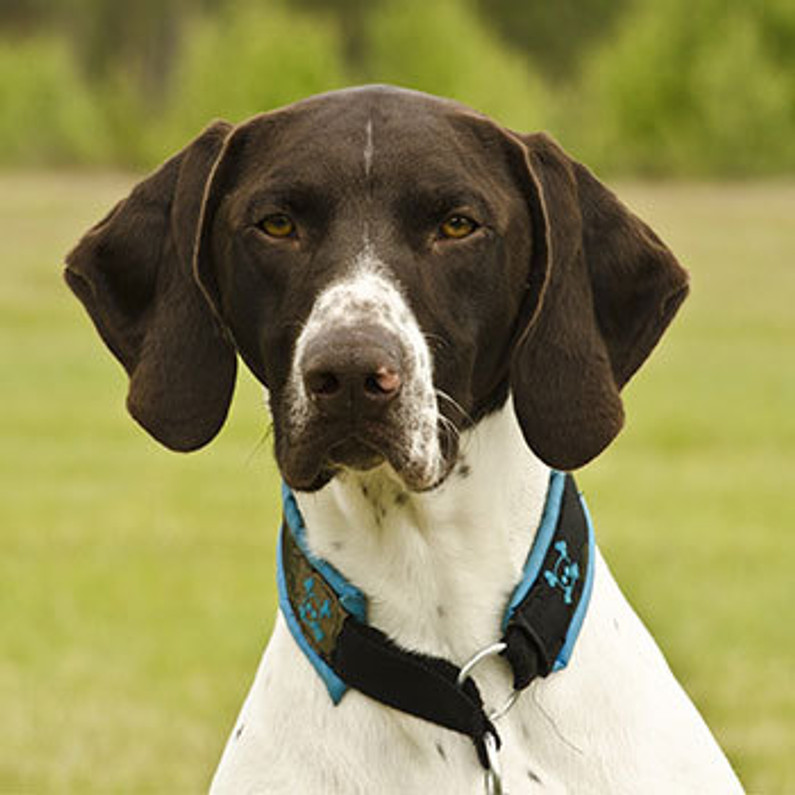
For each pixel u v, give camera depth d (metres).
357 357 5.06
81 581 16.28
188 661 13.81
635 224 6.00
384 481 5.65
